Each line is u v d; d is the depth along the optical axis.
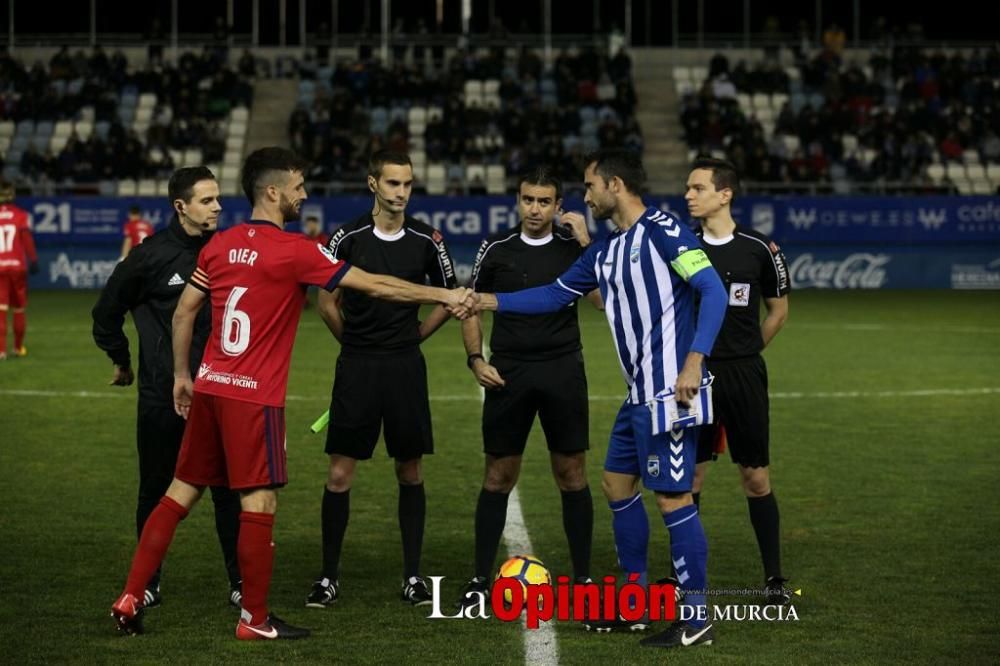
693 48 124.00
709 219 22.08
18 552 23.86
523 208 21.95
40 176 100.94
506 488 21.78
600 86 115.12
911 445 35.03
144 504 21.22
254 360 18.95
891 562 23.09
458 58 115.75
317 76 116.12
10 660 17.81
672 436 18.70
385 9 117.38
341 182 100.94
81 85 112.31
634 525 19.64
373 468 32.03
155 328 20.97
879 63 117.62
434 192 101.25
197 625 19.61
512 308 20.39
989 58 116.88
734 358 21.58
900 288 100.19
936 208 99.50
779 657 18.02
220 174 104.62
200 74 113.31
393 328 21.52
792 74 119.12
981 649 18.31
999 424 38.53
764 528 21.25
